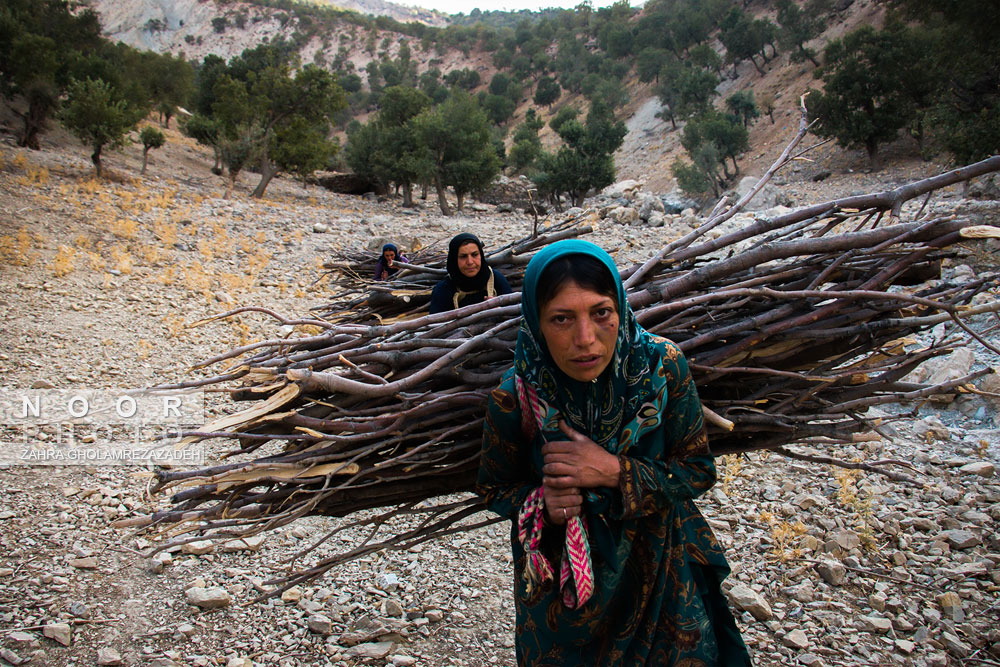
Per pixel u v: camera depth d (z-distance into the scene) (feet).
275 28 615.98
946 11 67.15
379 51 570.87
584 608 5.09
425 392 6.90
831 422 7.43
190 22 631.56
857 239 6.86
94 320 24.00
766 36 244.22
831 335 7.04
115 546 11.37
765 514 11.72
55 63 80.84
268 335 24.17
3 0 112.57
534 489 5.21
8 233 34.32
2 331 21.83
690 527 5.38
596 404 4.94
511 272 13.83
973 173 6.91
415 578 10.54
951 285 7.83
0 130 83.66
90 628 9.33
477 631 9.24
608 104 284.41
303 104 92.17
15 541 11.43
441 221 58.90
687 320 7.04
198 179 92.58
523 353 4.99
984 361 17.54
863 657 8.29
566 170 121.19
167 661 8.60
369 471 6.63
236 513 6.66
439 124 99.71
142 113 105.60
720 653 5.39
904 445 14.61
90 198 46.93
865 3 229.66
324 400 7.14
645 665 5.16
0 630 9.19
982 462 13.25
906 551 10.59
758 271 7.72
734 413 7.13
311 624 9.28
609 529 4.98
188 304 27.14
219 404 17.78
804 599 9.50
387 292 13.70
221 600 9.77
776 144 173.47
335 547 11.55
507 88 386.32
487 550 11.44
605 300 4.45
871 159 137.28
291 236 44.37
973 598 9.29
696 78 232.94
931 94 130.72
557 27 483.92
